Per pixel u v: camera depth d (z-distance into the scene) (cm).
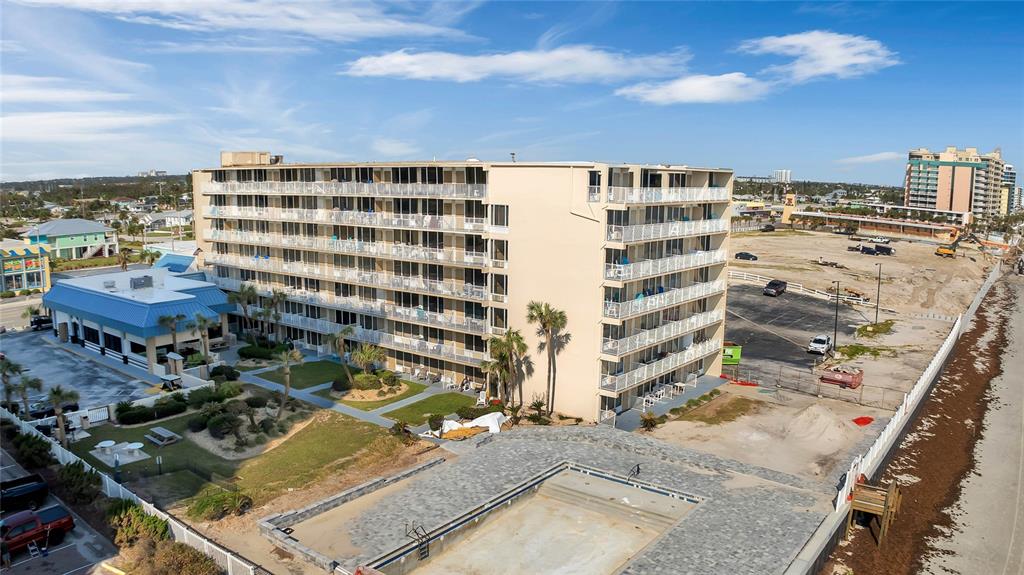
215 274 8069
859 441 4500
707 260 5653
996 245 19000
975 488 4047
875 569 3106
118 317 6219
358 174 6194
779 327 8256
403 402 5247
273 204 7162
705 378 6019
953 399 5747
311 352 6781
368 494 3603
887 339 7762
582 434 4397
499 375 4922
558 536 3312
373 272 6209
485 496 3525
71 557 3002
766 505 3431
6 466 3953
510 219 5066
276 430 4594
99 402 5212
